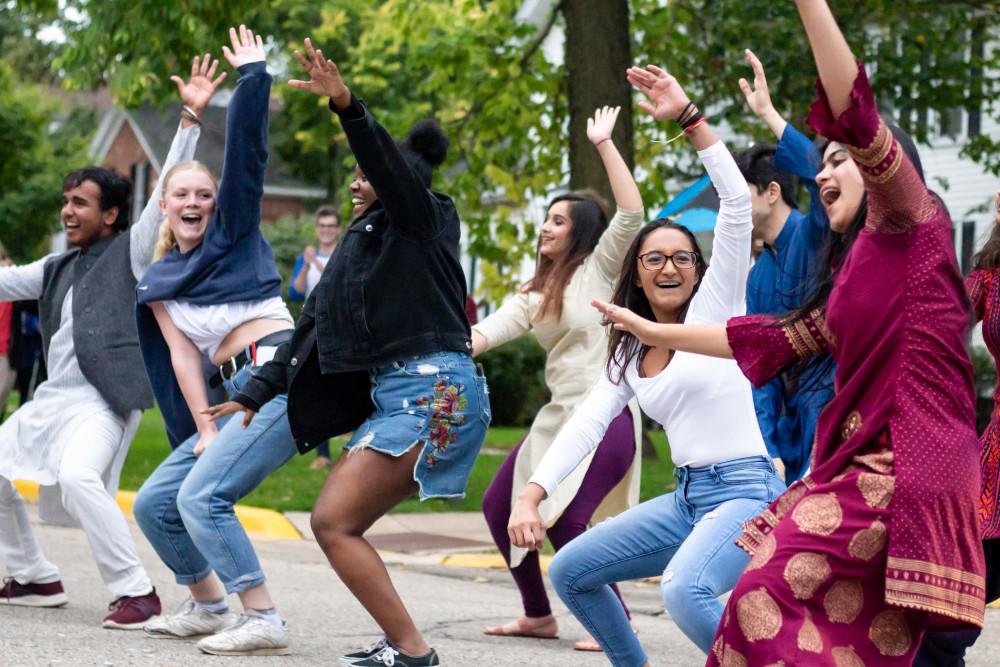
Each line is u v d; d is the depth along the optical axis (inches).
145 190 2031.3
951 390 166.2
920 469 164.2
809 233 273.7
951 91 818.8
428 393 251.4
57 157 1686.8
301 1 1439.5
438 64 818.8
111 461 323.0
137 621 305.6
